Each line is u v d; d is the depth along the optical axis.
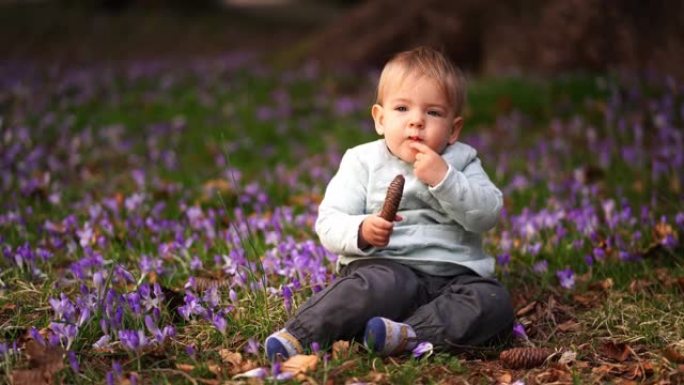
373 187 3.93
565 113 9.55
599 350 3.75
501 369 3.51
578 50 11.17
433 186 3.71
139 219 5.37
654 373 3.46
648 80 9.96
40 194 6.43
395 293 3.59
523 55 11.69
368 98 10.97
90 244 5.16
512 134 8.73
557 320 4.19
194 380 3.24
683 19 10.78
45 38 18.33
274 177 7.36
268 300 4.06
